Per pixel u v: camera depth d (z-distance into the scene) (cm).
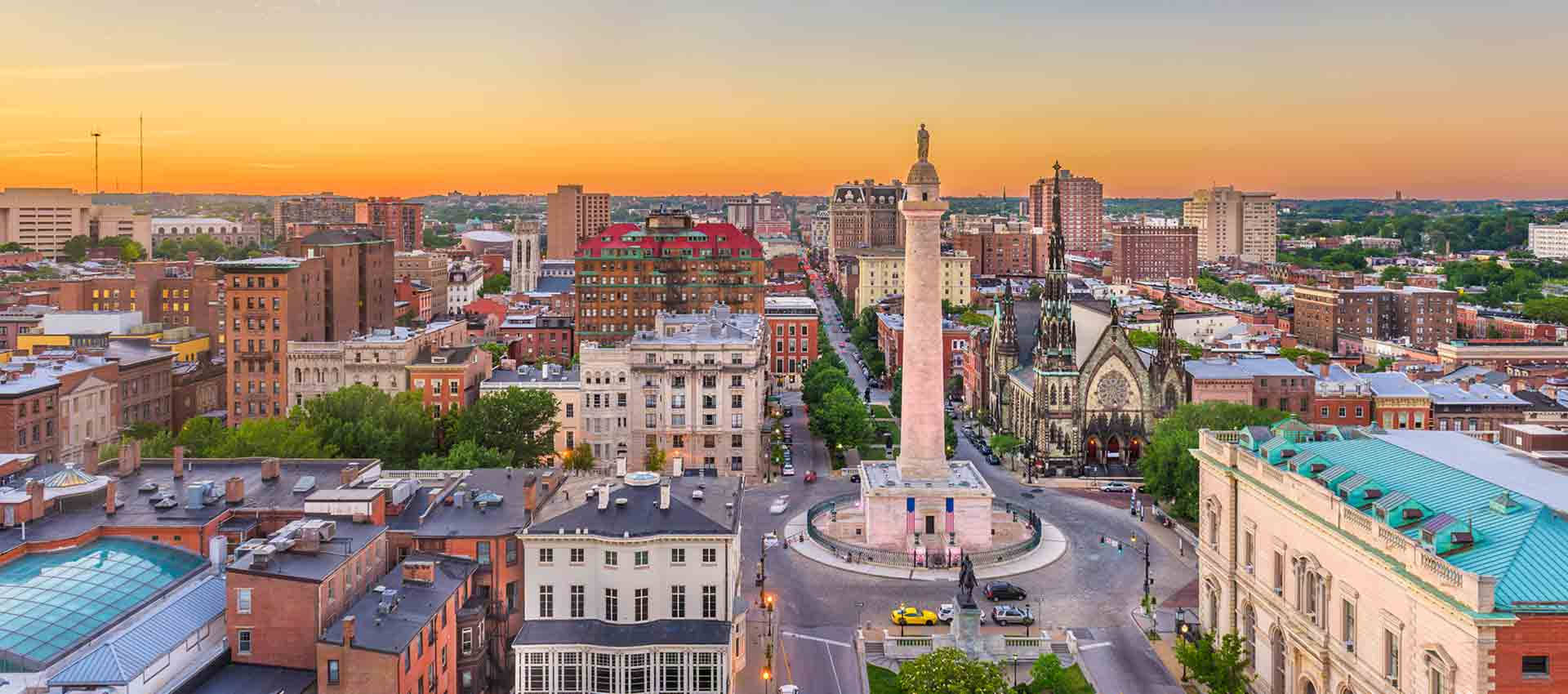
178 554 11319
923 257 17325
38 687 8731
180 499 12594
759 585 15712
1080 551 17412
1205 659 11319
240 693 9350
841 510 19325
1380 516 9788
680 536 11944
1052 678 11306
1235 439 13338
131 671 8912
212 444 18412
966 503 17250
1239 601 12456
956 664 10956
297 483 13225
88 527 11556
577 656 11350
